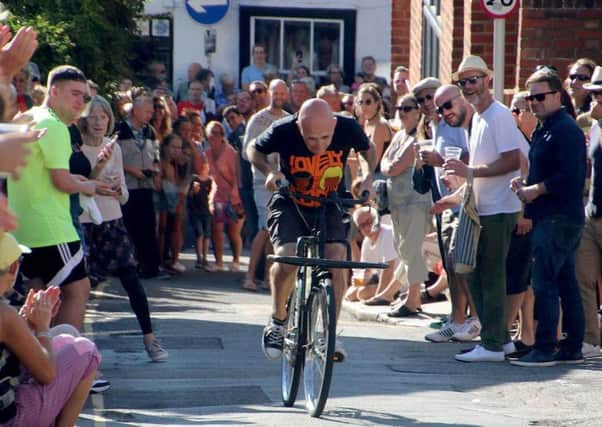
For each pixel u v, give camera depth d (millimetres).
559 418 20141
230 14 74625
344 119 21906
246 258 47906
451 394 22266
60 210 20484
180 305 35094
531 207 24469
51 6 38875
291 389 21234
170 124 42000
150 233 40375
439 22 46938
